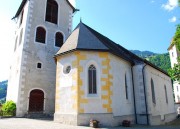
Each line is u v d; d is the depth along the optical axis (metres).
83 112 12.75
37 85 20.33
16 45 23.88
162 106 22.23
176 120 25.38
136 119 17.00
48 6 24.31
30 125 11.93
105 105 13.08
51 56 22.42
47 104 20.42
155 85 21.14
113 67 14.78
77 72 13.52
